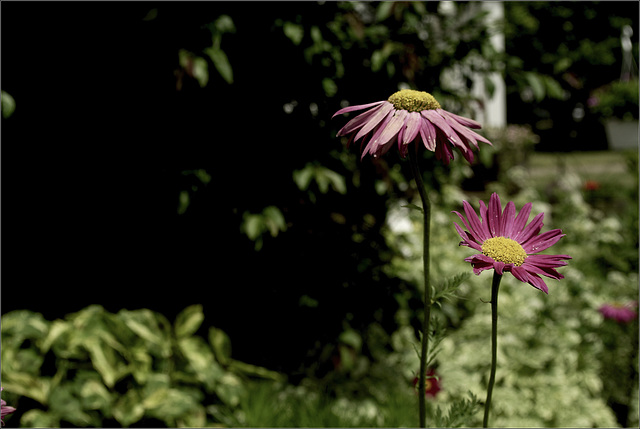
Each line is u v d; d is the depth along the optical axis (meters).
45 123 2.45
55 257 2.62
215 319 2.66
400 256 2.92
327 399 2.29
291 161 2.26
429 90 2.41
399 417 2.10
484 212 1.05
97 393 2.04
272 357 2.64
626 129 9.81
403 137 0.96
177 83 1.98
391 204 2.82
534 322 2.81
